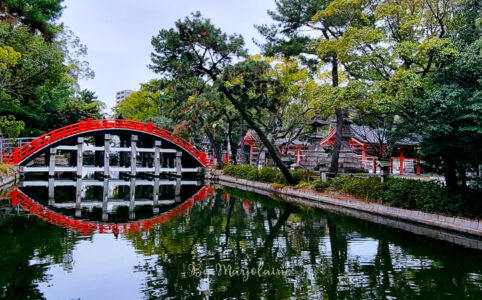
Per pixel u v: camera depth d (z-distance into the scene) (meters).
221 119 41.59
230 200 22.64
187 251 10.67
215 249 10.94
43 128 37.16
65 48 32.12
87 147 30.58
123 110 49.28
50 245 11.02
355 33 15.27
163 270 8.95
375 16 16.52
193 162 38.62
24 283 7.86
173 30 21.14
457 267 9.36
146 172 39.19
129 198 23.48
